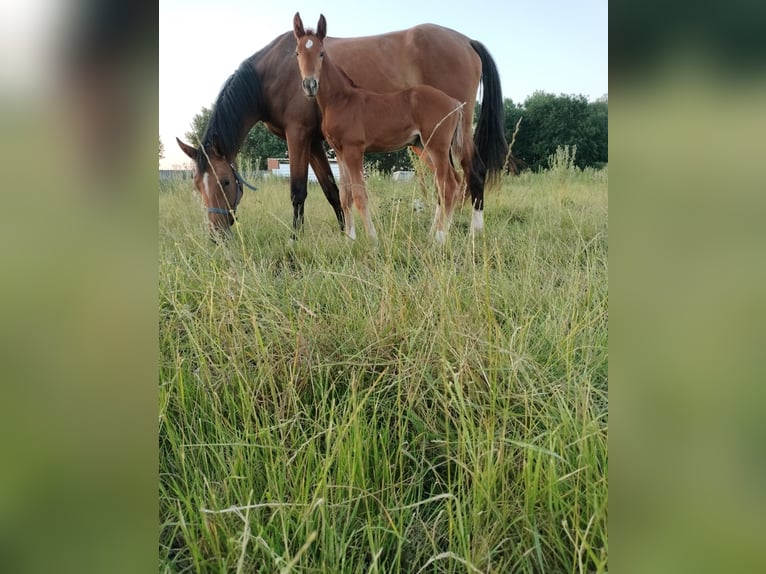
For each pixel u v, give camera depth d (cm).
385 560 100
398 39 388
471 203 359
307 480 112
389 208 279
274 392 140
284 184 450
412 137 339
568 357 147
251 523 106
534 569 102
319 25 312
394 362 149
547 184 338
